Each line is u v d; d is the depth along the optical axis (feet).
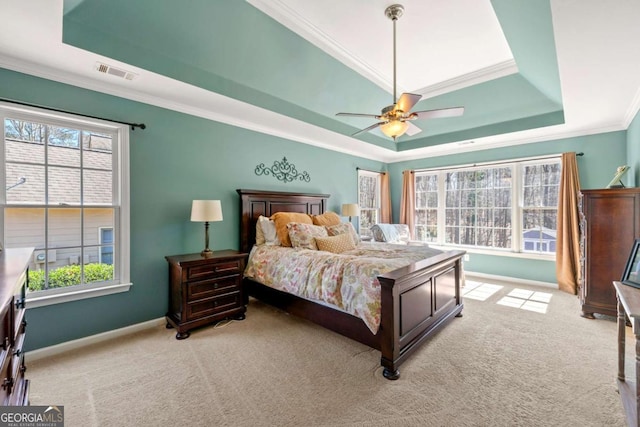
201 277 9.13
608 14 5.33
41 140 7.73
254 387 6.32
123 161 8.90
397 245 12.68
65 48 6.64
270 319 10.25
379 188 20.04
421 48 10.02
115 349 8.00
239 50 9.05
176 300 9.14
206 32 8.17
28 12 5.31
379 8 8.11
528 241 14.94
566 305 11.56
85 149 8.42
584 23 5.62
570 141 13.61
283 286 9.77
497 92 12.38
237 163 12.08
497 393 6.08
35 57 7.02
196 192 10.73
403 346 7.13
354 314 7.50
